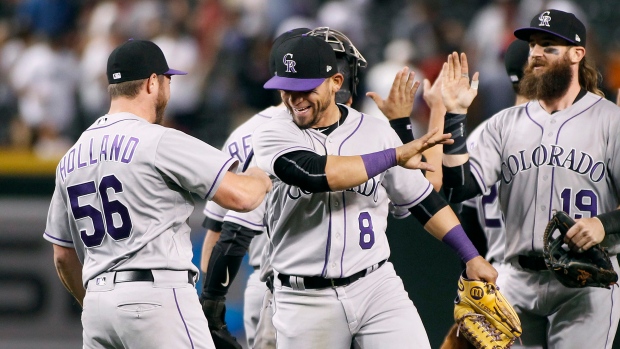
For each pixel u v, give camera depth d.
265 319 19.80
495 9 46.03
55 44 44.50
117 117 17.47
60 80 43.34
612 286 19.17
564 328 19.33
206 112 43.81
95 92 43.56
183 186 17.03
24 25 45.59
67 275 18.84
